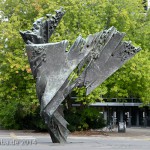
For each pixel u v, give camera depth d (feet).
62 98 48.03
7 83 95.66
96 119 103.91
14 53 92.07
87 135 88.84
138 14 99.96
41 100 48.14
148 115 149.89
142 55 92.27
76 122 98.32
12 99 100.89
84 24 91.30
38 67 48.62
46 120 47.78
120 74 90.43
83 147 45.62
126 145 50.16
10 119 113.50
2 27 91.91
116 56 50.83
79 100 88.74
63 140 50.37
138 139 73.15
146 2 107.86
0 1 98.37
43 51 48.67
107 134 93.81
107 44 50.57
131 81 91.71
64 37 88.84
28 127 112.57
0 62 93.15
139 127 141.59
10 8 98.07
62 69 48.70
